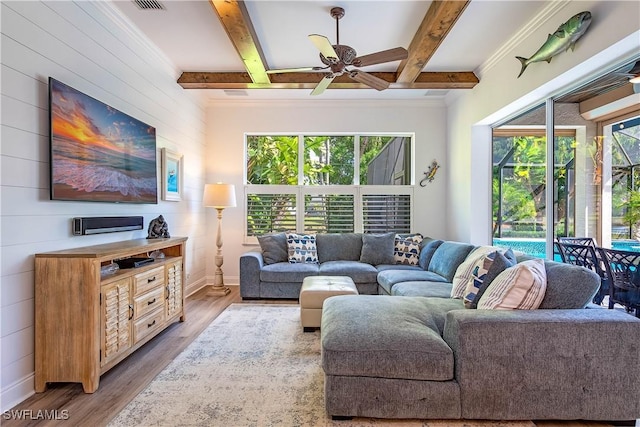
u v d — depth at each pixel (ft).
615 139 8.69
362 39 11.28
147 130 11.44
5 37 6.48
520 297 6.86
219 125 17.92
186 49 12.14
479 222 15.05
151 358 8.89
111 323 7.80
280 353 9.20
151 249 9.45
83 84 8.66
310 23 10.31
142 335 9.10
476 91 14.33
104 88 9.51
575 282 6.98
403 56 9.35
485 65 13.23
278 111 17.95
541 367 6.13
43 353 7.18
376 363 6.16
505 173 13.94
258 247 17.95
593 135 9.36
